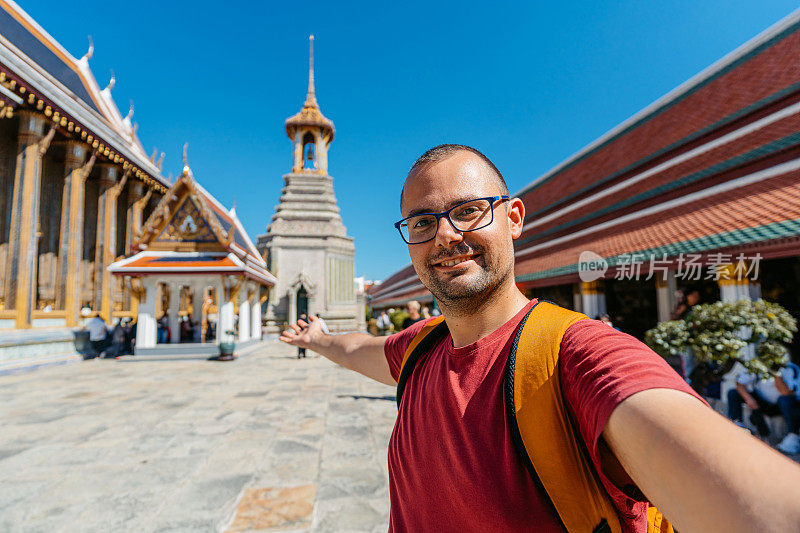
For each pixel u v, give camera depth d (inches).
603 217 423.8
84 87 603.2
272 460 165.3
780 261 257.6
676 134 350.6
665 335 197.3
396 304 1283.2
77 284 517.0
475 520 26.5
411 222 35.1
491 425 27.1
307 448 179.9
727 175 280.4
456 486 27.9
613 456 22.8
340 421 225.1
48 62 528.4
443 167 33.7
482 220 32.0
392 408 256.4
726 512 12.8
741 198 246.4
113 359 522.3
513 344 27.6
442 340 39.8
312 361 506.0
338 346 58.7
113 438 194.9
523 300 35.0
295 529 113.4
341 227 1017.5
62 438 195.0
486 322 32.4
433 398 32.5
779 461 13.6
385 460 165.2
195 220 537.3
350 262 1023.0
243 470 155.0
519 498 24.7
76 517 120.1
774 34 287.6
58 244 555.2
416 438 33.3
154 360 507.8
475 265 31.7
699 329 189.0
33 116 443.5
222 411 248.8
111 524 116.1
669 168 339.9
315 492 136.0
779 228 193.0
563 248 446.9
